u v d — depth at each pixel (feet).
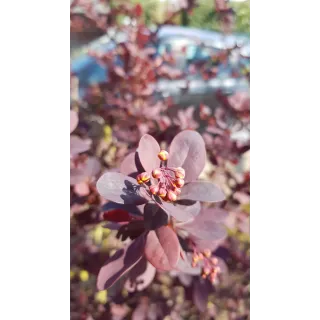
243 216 0.77
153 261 0.58
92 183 0.73
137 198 0.59
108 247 0.72
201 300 0.72
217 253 0.73
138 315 0.72
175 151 0.63
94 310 0.71
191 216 0.57
